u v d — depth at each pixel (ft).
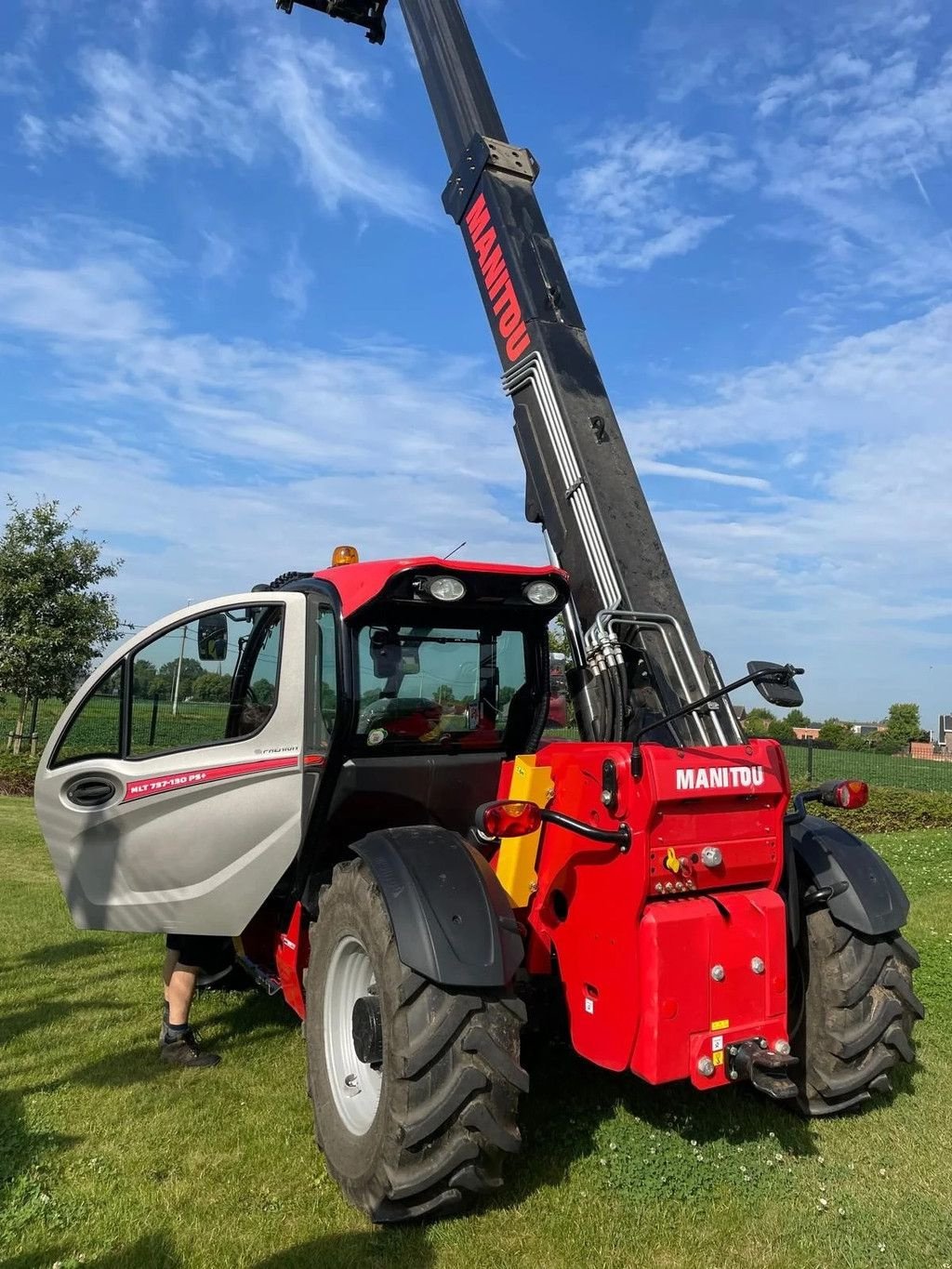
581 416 12.50
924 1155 10.28
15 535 47.80
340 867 10.34
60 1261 8.34
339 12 18.51
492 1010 8.96
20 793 43.27
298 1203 9.37
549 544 12.59
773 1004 9.42
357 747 11.28
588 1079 12.09
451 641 11.94
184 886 12.39
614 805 9.20
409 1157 8.63
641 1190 9.45
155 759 12.57
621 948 9.12
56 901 22.77
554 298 13.20
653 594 11.51
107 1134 10.82
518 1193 9.46
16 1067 12.80
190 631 12.96
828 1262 8.39
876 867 11.24
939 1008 14.74
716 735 10.77
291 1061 13.14
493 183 14.12
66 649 47.44
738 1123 10.95
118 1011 15.06
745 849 9.64
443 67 15.64
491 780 12.12
